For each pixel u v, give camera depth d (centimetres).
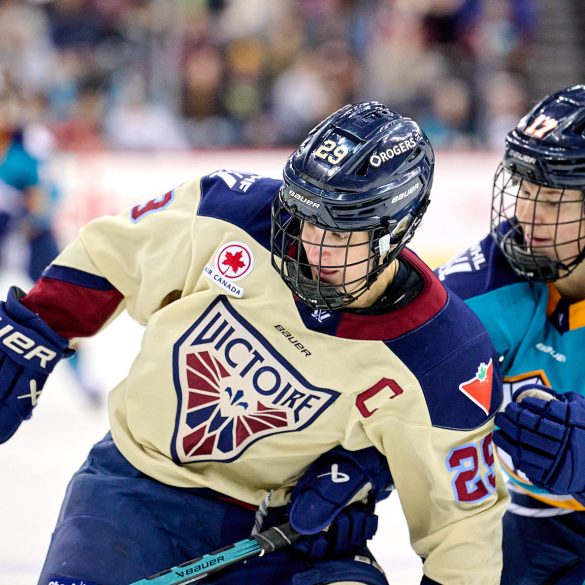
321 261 589
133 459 654
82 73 2461
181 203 647
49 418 1448
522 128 695
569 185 668
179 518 641
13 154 1574
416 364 606
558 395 637
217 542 645
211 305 622
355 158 584
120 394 668
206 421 633
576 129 675
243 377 620
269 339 613
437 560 646
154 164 2322
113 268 664
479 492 638
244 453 639
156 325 633
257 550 619
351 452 640
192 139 2452
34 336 657
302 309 607
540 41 2809
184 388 630
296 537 629
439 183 2284
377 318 606
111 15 2534
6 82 1567
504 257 724
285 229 600
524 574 738
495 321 708
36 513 1106
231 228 622
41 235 1605
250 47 2566
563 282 708
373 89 2572
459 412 616
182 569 603
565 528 734
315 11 2659
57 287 670
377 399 613
